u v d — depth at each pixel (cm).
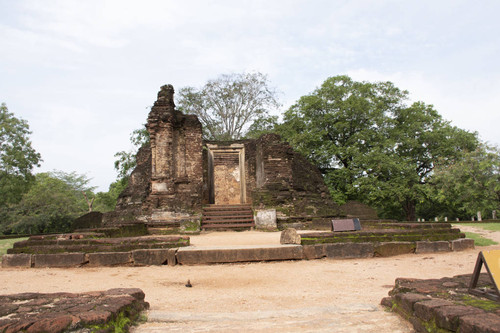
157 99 2284
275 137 2294
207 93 4162
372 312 518
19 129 3234
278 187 2141
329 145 3362
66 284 818
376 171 3097
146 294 706
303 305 601
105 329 388
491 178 2255
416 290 507
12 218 3800
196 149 2302
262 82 4259
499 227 1867
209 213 2162
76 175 6197
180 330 443
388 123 3331
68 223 4141
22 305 454
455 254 1152
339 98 3422
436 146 3356
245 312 528
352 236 1160
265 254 1072
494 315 366
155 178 2162
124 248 1082
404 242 1172
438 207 3775
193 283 820
